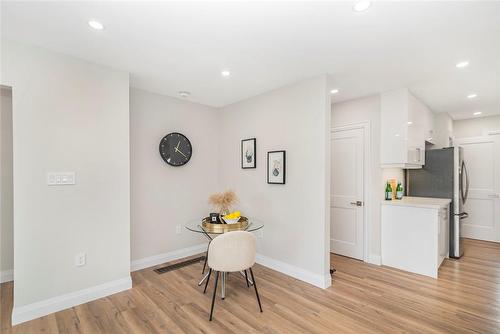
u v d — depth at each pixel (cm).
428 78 275
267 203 327
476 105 384
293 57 228
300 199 287
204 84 301
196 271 307
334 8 157
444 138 431
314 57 227
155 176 333
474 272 301
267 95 329
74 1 152
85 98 233
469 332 187
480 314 211
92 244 235
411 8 156
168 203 346
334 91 320
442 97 344
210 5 155
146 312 215
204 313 214
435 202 330
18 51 201
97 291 237
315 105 273
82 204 230
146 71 261
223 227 251
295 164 294
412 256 302
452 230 354
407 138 306
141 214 318
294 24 176
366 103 341
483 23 171
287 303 230
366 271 306
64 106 221
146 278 285
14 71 199
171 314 213
